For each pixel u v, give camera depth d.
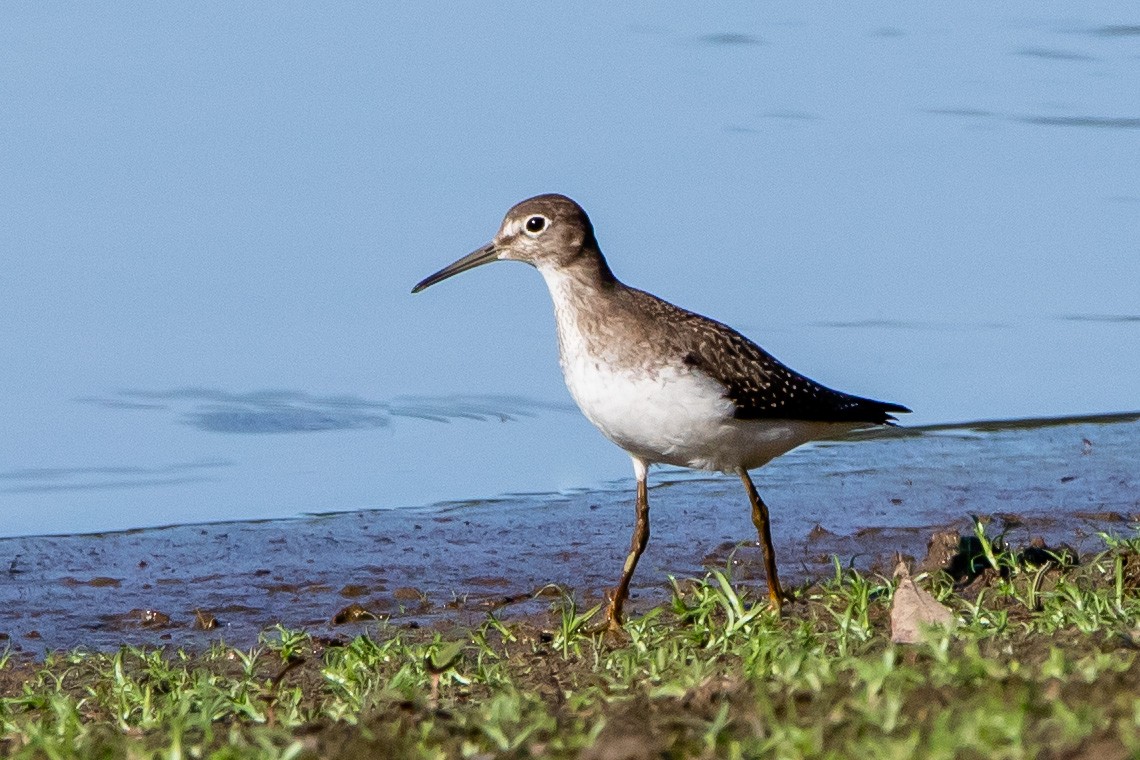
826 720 7.82
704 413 12.52
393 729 8.42
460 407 18.84
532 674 11.05
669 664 10.50
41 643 13.12
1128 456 17.98
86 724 10.02
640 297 13.03
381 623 13.41
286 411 18.58
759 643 10.55
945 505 16.55
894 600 11.38
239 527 16.14
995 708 7.54
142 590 14.41
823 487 17.36
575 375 12.92
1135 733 7.01
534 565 15.02
